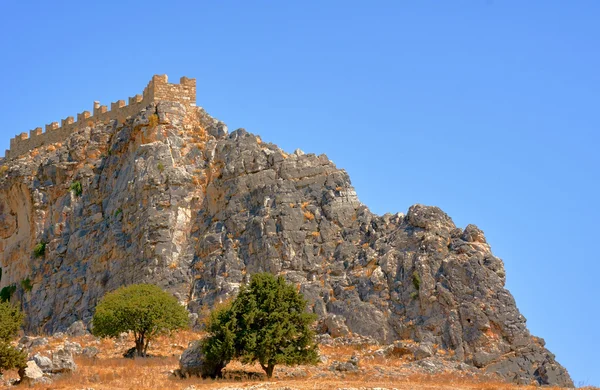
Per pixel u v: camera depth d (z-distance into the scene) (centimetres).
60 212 8238
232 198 7550
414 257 6844
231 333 5553
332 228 7288
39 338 6756
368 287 6806
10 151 9306
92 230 7975
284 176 7519
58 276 7944
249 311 5684
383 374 5819
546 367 6234
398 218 7231
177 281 7288
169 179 7650
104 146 8375
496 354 6319
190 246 7525
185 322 6550
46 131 9012
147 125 7969
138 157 7825
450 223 7019
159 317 6362
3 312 5803
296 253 7188
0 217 8794
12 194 8700
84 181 8256
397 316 6650
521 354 6331
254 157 7662
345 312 6725
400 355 6334
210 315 6019
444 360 6288
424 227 6962
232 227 7444
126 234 7706
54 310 7831
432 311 6581
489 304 6494
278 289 5781
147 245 7444
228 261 7238
